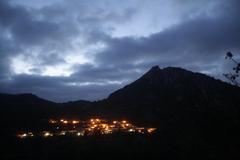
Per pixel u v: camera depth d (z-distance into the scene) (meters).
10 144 32.16
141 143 28.42
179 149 21.70
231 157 12.65
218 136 13.95
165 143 25.98
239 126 12.27
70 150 29.05
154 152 25.47
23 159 27.47
